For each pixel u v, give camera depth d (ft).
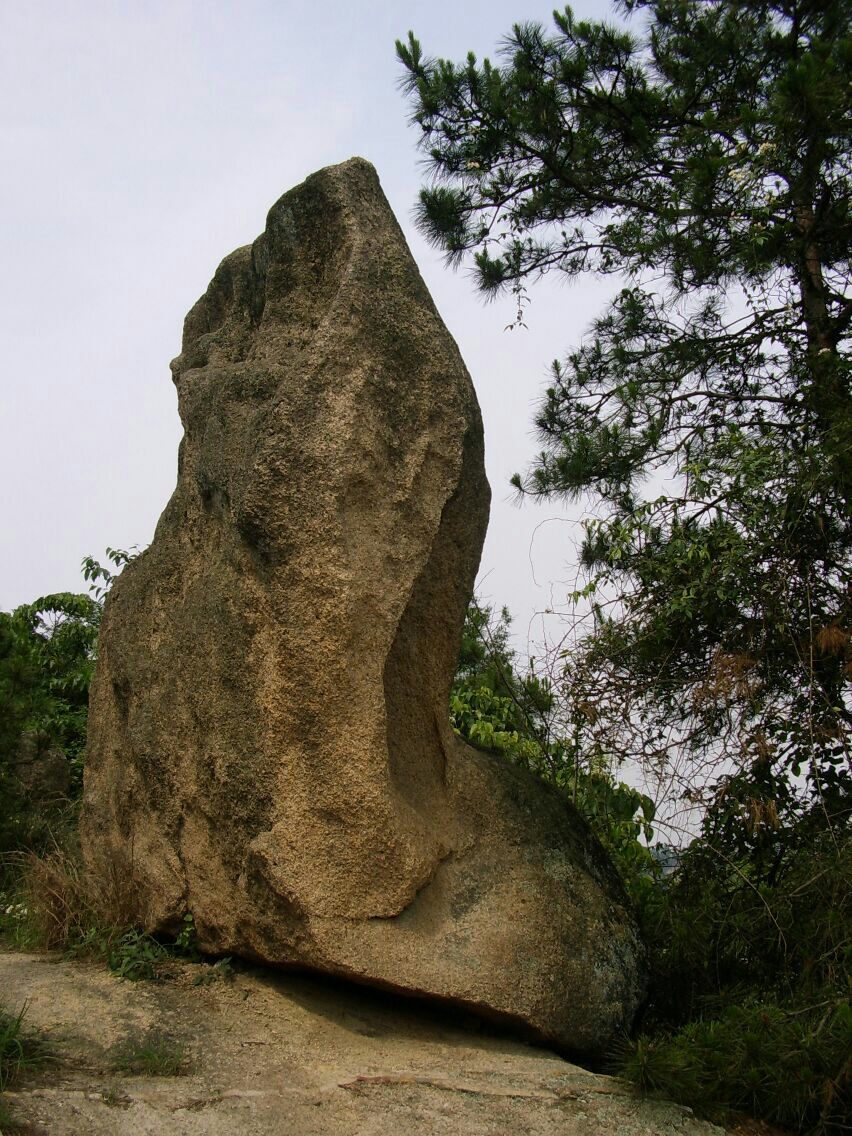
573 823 14.99
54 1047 11.29
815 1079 11.91
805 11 24.20
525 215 27.20
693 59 25.38
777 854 16.14
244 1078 10.98
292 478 12.87
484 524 14.53
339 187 14.19
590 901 14.11
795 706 16.20
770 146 20.72
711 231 22.98
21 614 34.53
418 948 12.52
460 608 14.37
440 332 13.96
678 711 16.79
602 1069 13.57
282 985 13.28
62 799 23.53
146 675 15.26
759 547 16.24
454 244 27.73
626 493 24.79
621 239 25.95
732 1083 12.02
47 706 25.22
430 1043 12.62
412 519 13.42
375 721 12.68
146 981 13.37
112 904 15.05
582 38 26.21
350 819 12.47
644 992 14.11
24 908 16.39
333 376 13.14
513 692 19.45
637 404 25.75
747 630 16.44
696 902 15.85
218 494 14.44
